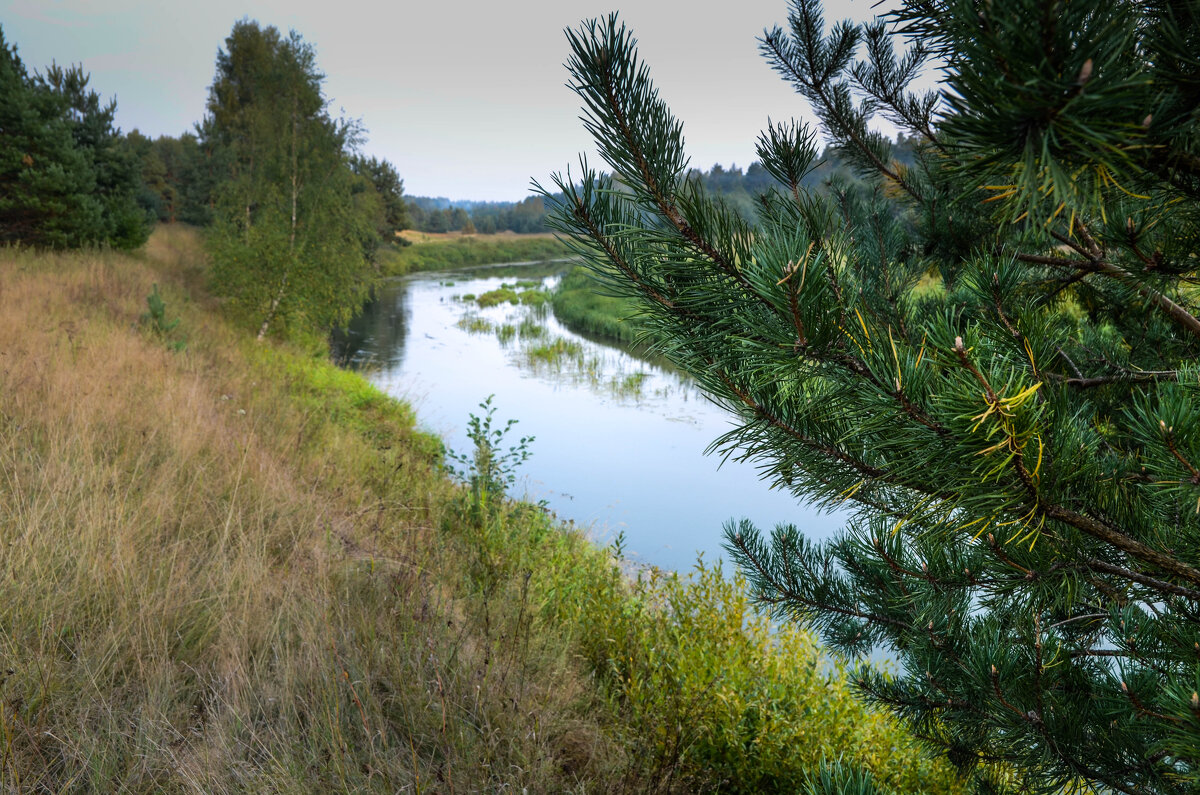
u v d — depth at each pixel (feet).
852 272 3.91
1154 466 3.10
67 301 34.55
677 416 49.03
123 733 7.82
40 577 9.69
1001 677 4.79
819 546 7.22
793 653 12.84
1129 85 1.75
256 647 10.05
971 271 4.91
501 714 9.62
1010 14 1.79
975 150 2.19
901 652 6.73
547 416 47.47
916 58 6.94
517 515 20.26
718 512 30.94
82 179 55.83
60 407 16.88
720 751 11.14
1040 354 3.64
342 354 63.31
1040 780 4.99
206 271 61.93
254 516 14.34
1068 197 2.02
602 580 15.51
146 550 11.48
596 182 3.48
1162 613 4.44
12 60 54.39
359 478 21.11
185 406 20.52
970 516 3.33
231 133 98.27
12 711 7.57
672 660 12.58
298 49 53.83
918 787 10.03
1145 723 4.33
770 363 3.20
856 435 3.54
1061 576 3.78
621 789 9.48
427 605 11.94
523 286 158.20
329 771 7.82
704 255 3.33
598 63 3.04
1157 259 3.56
